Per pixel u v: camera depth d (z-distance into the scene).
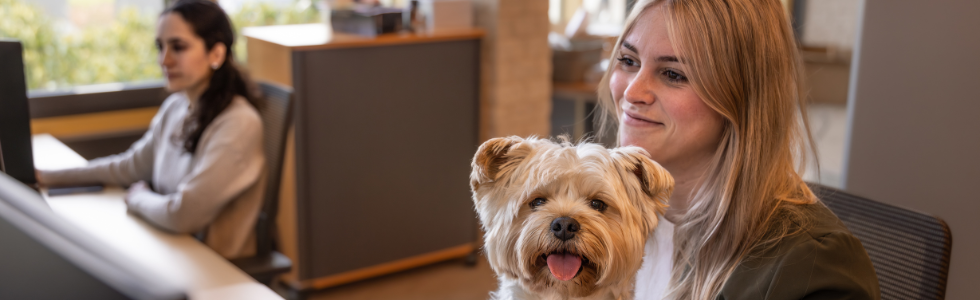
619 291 0.90
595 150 0.88
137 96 2.92
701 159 1.02
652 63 0.97
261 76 2.68
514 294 0.93
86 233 0.53
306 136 2.54
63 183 2.03
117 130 2.88
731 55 0.91
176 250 1.55
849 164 1.91
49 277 0.49
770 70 0.92
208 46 1.93
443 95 2.85
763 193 0.92
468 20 2.96
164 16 1.92
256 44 2.69
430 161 2.89
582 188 0.85
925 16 1.71
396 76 2.71
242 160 1.87
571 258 0.83
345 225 2.73
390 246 2.88
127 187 2.14
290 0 3.35
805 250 0.84
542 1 3.07
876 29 1.80
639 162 0.87
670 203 1.08
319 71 2.52
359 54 2.60
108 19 2.95
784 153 0.94
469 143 2.98
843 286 0.81
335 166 2.64
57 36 2.85
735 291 0.87
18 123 1.66
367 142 2.70
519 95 3.08
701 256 0.95
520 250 0.85
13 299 0.50
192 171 1.89
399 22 2.74
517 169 0.89
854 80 1.87
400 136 2.78
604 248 0.82
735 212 0.92
